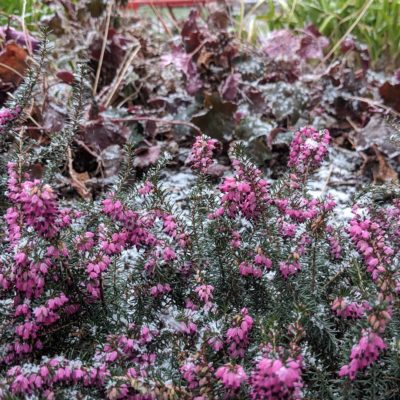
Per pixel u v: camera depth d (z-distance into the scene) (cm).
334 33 161
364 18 158
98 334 59
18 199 56
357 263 59
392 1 149
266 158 109
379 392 56
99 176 109
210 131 110
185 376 53
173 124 113
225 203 60
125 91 124
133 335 57
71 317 60
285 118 120
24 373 52
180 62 120
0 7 150
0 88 103
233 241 62
